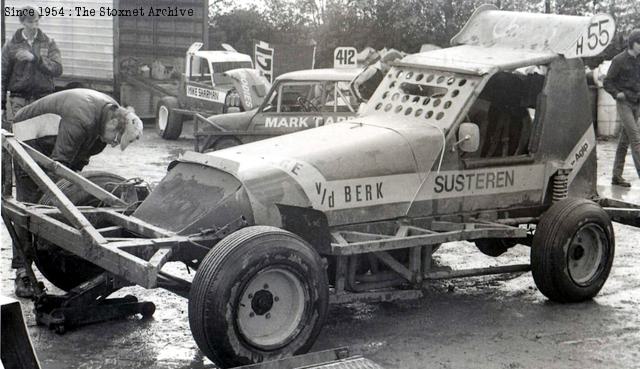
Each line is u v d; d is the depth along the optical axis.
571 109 6.21
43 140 6.66
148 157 13.67
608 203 6.55
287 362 4.03
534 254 5.72
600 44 5.86
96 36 17.78
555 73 6.10
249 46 21.50
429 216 5.51
